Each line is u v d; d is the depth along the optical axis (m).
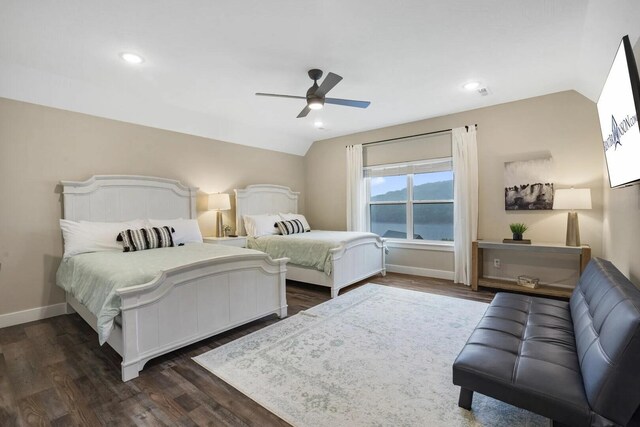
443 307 3.39
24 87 3.02
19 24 2.20
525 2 2.03
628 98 1.61
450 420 1.62
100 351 2.46
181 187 4.30
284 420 1.66
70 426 1.62
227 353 2.39
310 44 2.54
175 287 2.29
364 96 3.76
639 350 1.10
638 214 2.04
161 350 2.21
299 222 5.24
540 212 3.86
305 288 4.29
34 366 2.22
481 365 1.51
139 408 1.76
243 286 2.77
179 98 3.73
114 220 3.63
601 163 3.46
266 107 4.10
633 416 1.13
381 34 2.40
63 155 3.35
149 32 2.33
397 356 2.32
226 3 2.00
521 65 2.96
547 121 3.77
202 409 1.75
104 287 2.21
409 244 5.02
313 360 2.27
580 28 2.32
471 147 4.25
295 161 6.21
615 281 1.69
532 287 3.70
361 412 1.70
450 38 2.47
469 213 4.29
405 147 5.00
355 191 5.45
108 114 3.66
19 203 3.08
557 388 1.31
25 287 3.11
